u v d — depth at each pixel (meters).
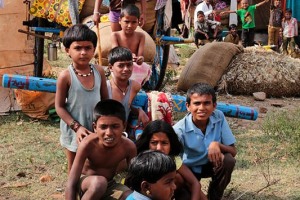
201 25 13.67
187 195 4.55
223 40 14.70
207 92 4.62
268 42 15.23
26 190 5.45
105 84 4.82
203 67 9.51
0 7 7.66
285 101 9.41
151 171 3.30
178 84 9.62
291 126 7.11
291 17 14.94
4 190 5.43
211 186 4.93
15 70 8.10
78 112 4.67
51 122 7.65
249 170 5.96
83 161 4.18
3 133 7.11
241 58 9.77
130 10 6.17
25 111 7.68
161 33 8.40
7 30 8.02
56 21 7.82
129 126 5.36
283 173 5.87
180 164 4.45
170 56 11.20
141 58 6.02
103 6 8.00
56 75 10.14
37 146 6.66
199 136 4.77
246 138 7.06
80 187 4.13
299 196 5.30
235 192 5.39
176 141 4.31
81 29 4.56
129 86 5.11
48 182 5.64
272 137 7.06
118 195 4.12
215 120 4.85
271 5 14.99
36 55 8.14
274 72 9.60
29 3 7.99
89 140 4.17
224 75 9.63
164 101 5.45
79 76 4.64
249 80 9.54
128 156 4.30
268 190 5.44
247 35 15.07
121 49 4.99
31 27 8.05
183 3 15.34
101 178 4.08
